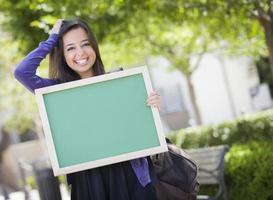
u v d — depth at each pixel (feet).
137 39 34.71
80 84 10.25
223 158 18.88
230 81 62.18
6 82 48.85
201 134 30.48
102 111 10.28
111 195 10.24
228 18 23.97
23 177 36.29
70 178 10.57
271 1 19.80
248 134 29.25
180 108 64.69
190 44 40.24
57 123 10.25
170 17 23.27
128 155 10.06
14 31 24.31
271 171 18.04
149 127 10.24
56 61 10.99
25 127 58.23
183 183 10.59
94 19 24.17
